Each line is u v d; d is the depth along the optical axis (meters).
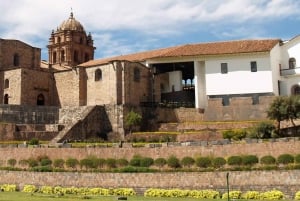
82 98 70.44
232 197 35.56
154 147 42.31
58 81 75.81
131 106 61.81
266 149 39.00
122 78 65.69
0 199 32.56
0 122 59.09
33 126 58.09
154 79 70.88
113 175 40.16
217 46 69.25
